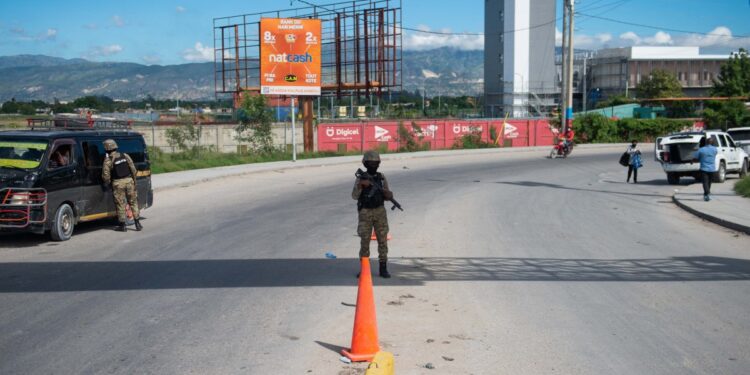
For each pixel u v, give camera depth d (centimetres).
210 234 1262
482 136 5309
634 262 1036
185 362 564
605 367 562
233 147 4625
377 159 882
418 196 1984
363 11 4147
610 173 3114
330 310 732
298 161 3453
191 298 778
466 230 1352
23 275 898
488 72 8575
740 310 746
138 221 1300
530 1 8131
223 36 4472
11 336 631
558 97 8288
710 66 10212
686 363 573
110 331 648
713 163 1844
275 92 3591
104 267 954
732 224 1421
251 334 643
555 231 1364
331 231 1307
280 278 888
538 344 621
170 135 3619
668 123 6222
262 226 1369
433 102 12125
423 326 678
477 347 612
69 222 1198
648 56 10081
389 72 4109
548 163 3716
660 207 1825
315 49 3625
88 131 1307
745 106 6662
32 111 7262
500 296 805
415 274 927
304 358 577
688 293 828
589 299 794
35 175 1128
